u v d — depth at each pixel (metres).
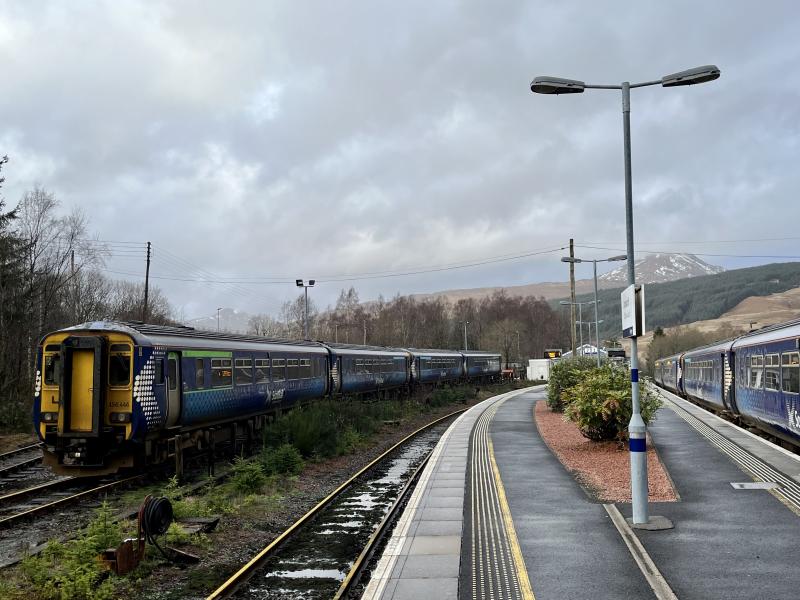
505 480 14.67
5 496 14.42
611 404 18.20
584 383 19.69
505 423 27.72
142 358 15.85
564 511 11.66
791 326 17.92
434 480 14.92
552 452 18.91
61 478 17.83
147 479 17.25
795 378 16.88
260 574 9.80
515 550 9.38
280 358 25.86
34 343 38.28
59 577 8.30
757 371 21.14
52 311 42.25
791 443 18.91
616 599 7.46
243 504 13.98
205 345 19.42
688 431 21.44
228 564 10.13
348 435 24.61
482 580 8.20
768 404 19.59
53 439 15.70
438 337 109.38
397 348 48.72
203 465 20.20
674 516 10.90
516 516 11.34
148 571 9.47
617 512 11.32
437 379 54.97
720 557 8.77
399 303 130.00
